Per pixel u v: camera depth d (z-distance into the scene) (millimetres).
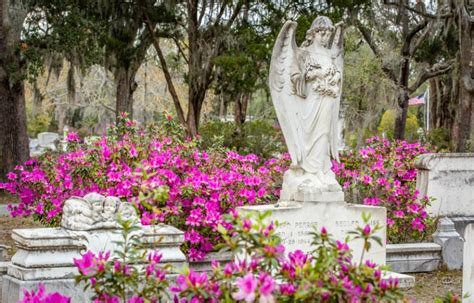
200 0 31891
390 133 45000
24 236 9242
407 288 10477
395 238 13883
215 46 29719
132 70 30609
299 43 27031
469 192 15914
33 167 13906
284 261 6031
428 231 14008
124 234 6699
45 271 9180
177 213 11656
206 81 30188
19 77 26875
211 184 11859
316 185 10750
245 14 30047
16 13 26734
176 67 38719
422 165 15688
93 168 12758
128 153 12688
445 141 35188
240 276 5801
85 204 9578
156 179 11492
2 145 28156
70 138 13484
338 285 5664
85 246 9320
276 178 15180
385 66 34844
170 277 9289
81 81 30203
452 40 34156
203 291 5699
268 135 30031
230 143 29297
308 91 11031
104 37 28188
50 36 26438
